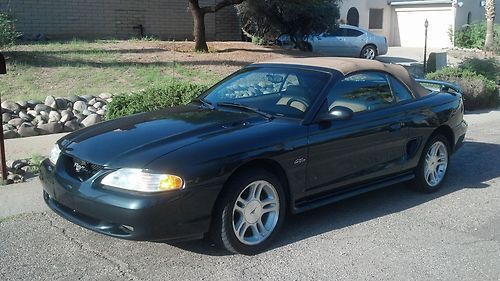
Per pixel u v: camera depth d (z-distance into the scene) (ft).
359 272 14.16
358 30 73.46
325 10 63.21
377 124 18.12
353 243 16.01
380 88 19.12
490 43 90.17
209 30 73.92
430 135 20.31
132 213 13.20
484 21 106.42
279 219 15.66
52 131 29.17
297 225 17.35
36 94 32.65
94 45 50.98
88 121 29.94
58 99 31.14
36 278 13.56
